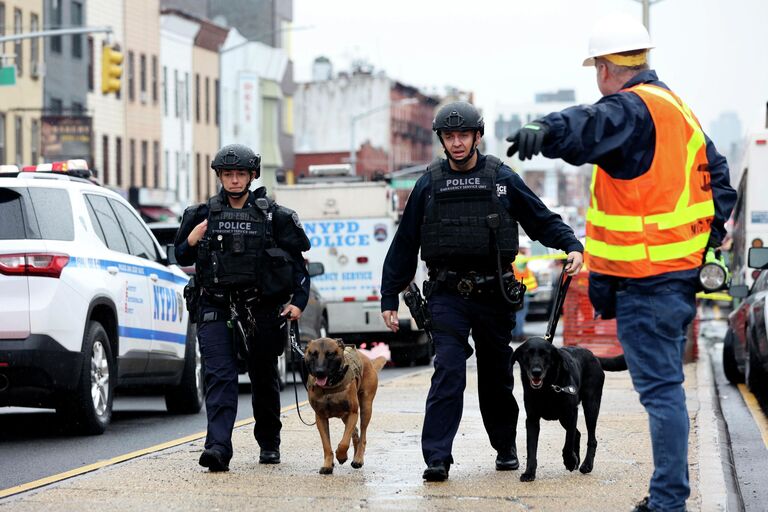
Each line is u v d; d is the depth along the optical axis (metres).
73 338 17.59
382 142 158.50
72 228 18.12
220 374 14.03
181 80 95.38
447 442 13.21
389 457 15.02
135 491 12.59
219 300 14.27
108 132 82.50
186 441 16.98
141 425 20.22
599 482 13.12
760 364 24.59
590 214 11.04
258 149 108.62
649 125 10.54
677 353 10.85
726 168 11.11
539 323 64.19
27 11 71.44
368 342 37.50
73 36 77.38
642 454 15.19
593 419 13.84
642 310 10.79
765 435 19.09
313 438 16.78
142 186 88.31
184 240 14.62
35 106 72.50
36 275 17.27
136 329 19.81
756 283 27.67
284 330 14.42
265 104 112.50
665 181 10.62
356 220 37.59
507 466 13.95
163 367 21.09
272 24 122.44
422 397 22.81
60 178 18.59
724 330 51.75
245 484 12.98
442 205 13.26
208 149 101.31
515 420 14.01
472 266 13.26
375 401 22.03
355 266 37.50
